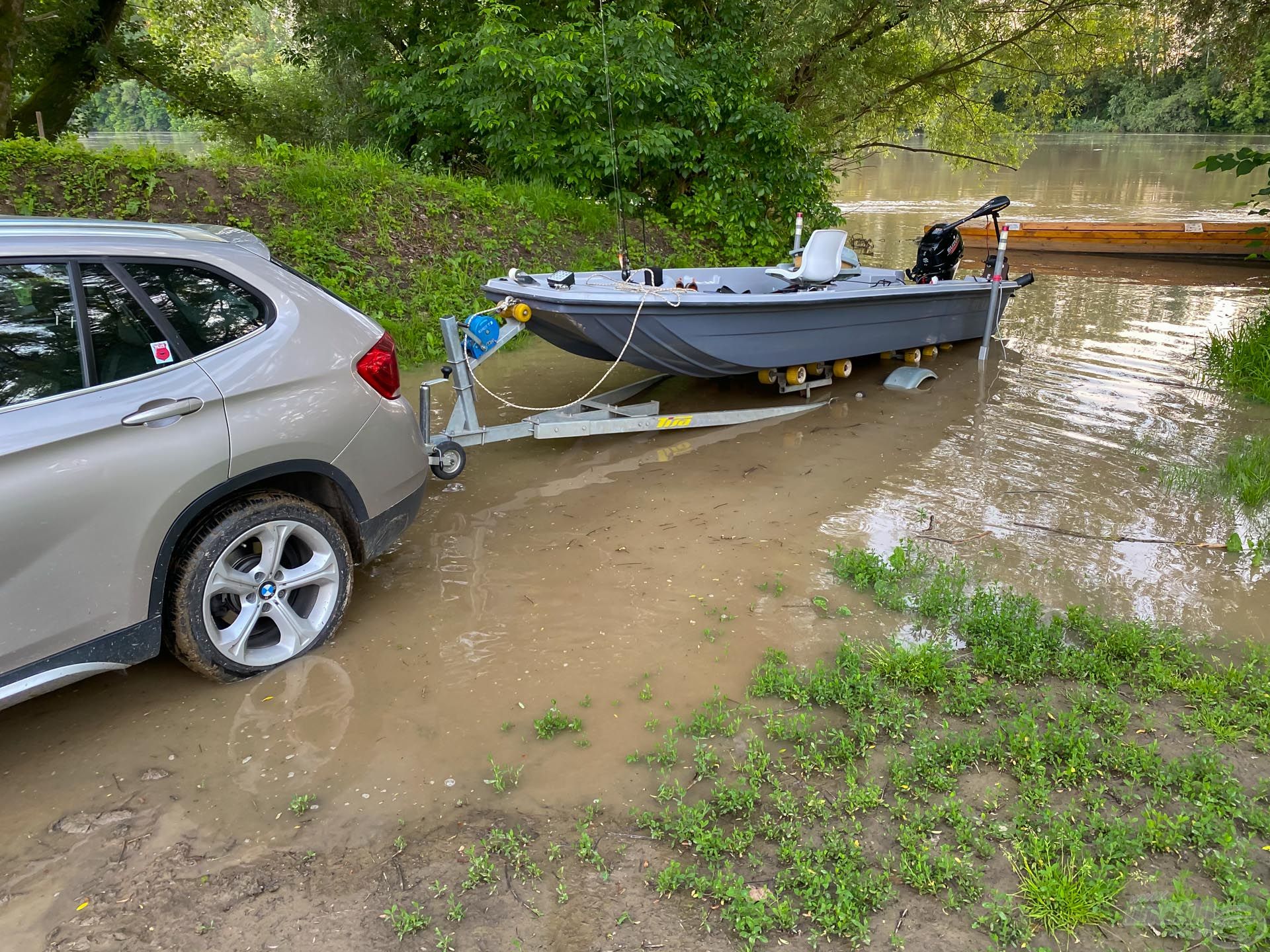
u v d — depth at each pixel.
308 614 3.46
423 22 13.21
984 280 8.03
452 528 4.64
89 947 2.11
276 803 2.60
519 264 9.71
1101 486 5.18
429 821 2.53
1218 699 3.05
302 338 3.30
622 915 2.18
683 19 12.47
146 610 2.86
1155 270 13.49
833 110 14.13
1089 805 2.54
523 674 3.28
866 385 7.38
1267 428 6.16
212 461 2.94
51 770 2.75
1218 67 13.22
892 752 2.81
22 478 2.52
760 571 4.14
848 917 2.13
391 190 9.76
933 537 4.51
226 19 18.72
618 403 6.57
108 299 2.85
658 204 12.83
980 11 14.13
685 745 2.87
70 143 9.20
